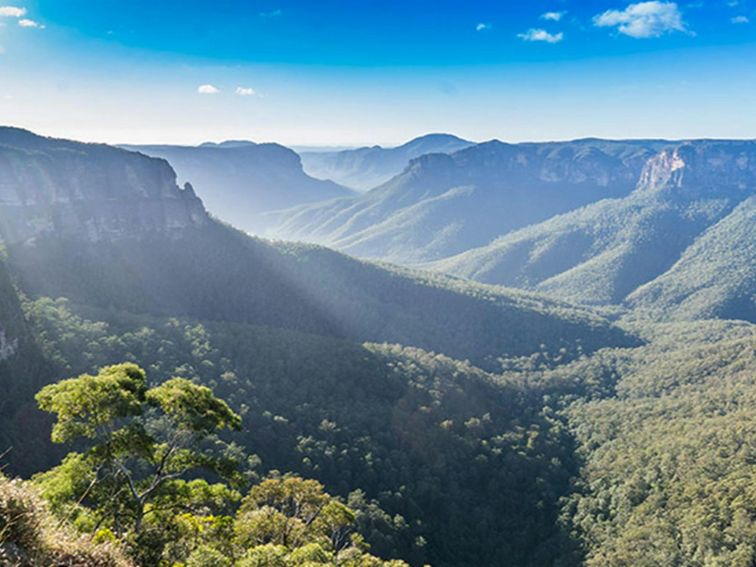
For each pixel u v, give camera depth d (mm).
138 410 20500
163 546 21031
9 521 10688
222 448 65500
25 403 64000
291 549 24453
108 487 20531
